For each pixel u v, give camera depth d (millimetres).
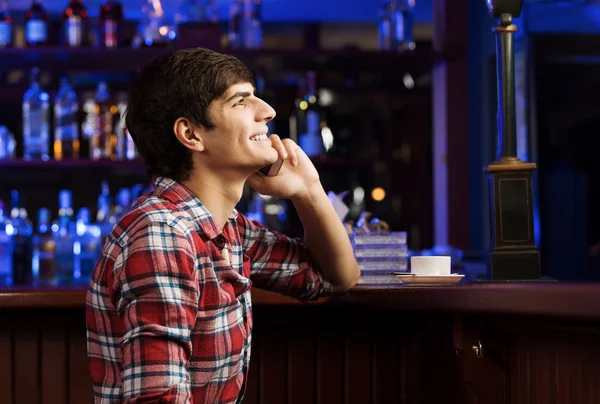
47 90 3588
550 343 1372
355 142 4387
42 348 1917
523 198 1666
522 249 1663
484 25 3670
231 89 1336
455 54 3504
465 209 3623
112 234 1262
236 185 1380
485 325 1502
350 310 1928
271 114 1376
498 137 1725
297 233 3875
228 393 1329
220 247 1322
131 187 3828
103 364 1272
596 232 4281
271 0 4066
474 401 1572
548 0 3744
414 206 4324
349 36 4723
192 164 1365
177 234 1228
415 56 3455
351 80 3775
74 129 3410
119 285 1211
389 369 1940
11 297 1817
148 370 1152
